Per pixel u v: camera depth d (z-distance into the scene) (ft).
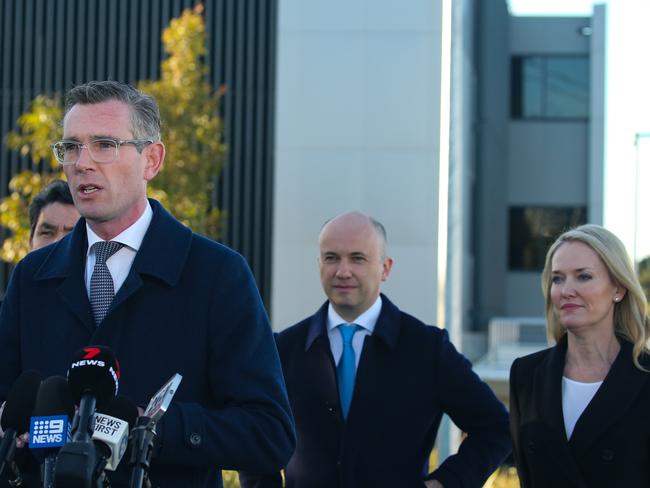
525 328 94.17
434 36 52.21
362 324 20.51
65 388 11.69
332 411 20.03
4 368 13.91
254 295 13.93
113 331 13.28
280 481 20.29
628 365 18.29
